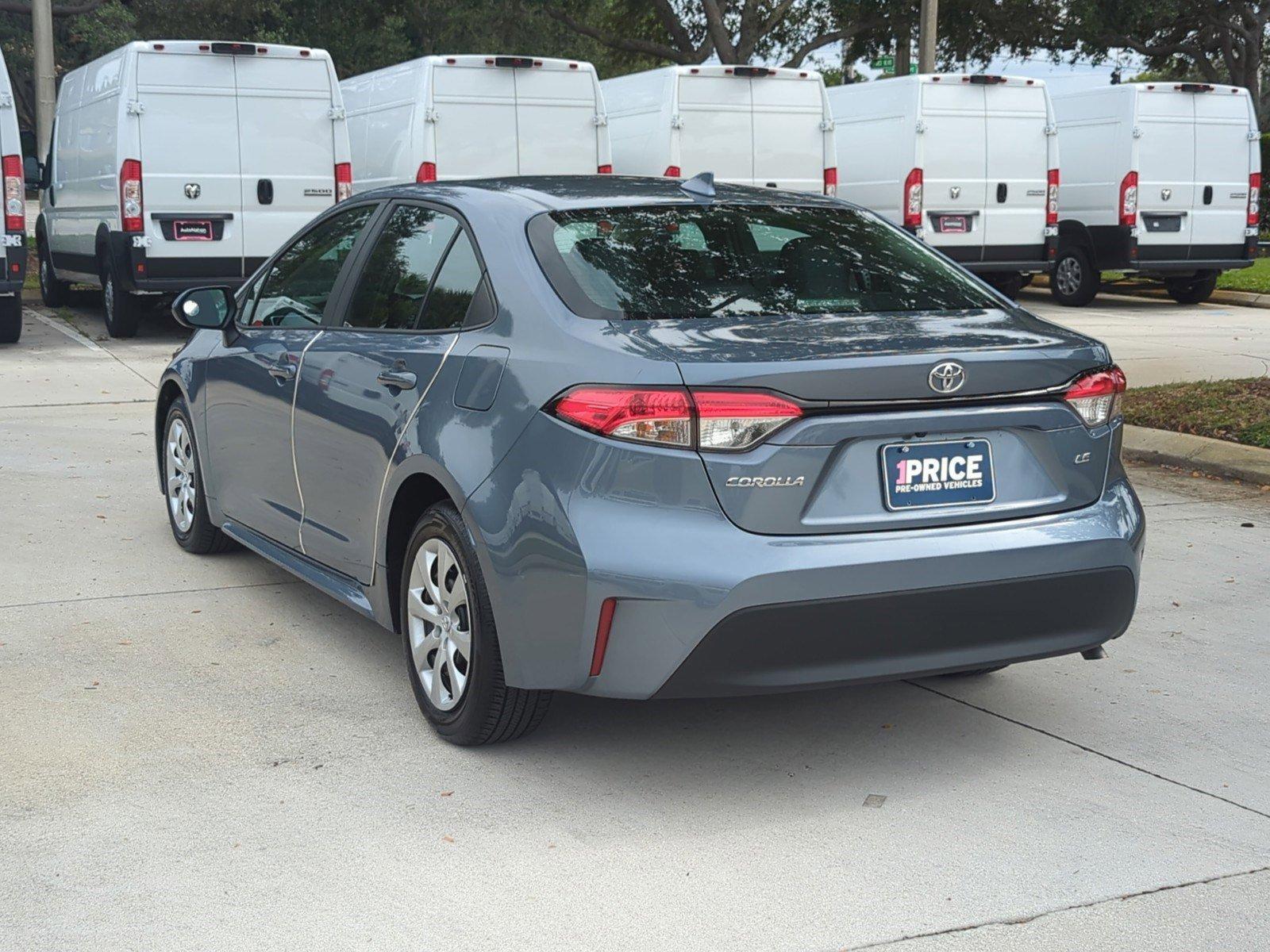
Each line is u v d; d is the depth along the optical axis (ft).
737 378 11.24
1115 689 15.42
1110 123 58.65
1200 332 49.65
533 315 12.59
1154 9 93.91
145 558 20.11
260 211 44.39
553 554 11.59
